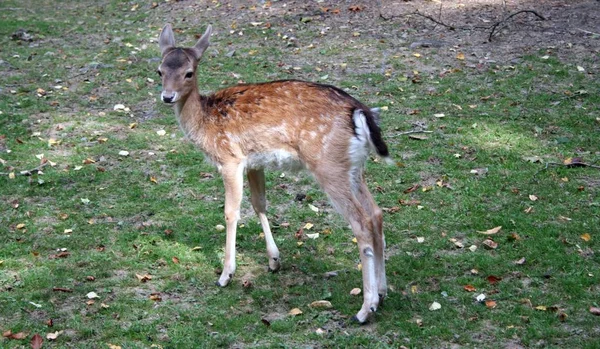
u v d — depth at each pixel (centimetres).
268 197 780
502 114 941
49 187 802
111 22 1401
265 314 580
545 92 995
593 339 528
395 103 986
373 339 538
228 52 1192
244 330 556
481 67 1084
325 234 704
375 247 576
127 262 655
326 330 554
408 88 1031
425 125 923
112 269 647
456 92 1010
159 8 1456
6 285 620
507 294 590
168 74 603
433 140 882
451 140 880
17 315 577
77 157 871
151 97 1052
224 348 534
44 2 1569
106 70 1149
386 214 733
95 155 878
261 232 711
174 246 684
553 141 869
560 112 937
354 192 571
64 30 1359
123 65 1168
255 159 602
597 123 904
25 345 539
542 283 605
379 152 561
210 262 659
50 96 1054
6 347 535
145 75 1128
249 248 684
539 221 704
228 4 1426
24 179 816
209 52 1196
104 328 559
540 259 640
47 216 741
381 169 823
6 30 1351
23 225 718
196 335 548
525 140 873
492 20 1258
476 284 607
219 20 1351
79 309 585
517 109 952
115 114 996
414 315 570
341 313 578
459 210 734
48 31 1351
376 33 1238
